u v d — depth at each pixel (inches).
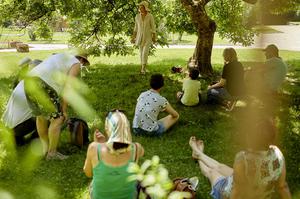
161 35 512.4
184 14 506.3
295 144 235.9
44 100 45.1
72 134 225.5
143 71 451.2
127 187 137.5
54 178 187.9
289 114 283.7
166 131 260.2
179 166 207.8
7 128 46.8
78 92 39.6
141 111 251.4
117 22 475.8
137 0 471.2
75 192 179.6
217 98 308.3
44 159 205.8
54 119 203.2
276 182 137.5
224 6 446.6
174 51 766.5
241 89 293.4
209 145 240.1
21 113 208.7
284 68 280.5
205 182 189.6
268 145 131.1
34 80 44.2
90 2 450.6
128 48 494.0
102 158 136.1
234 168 133.6
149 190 54.8
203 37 429.4
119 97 344.8
